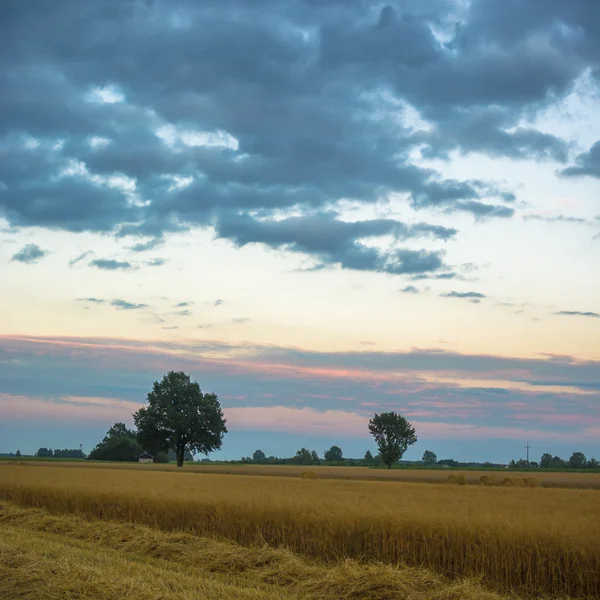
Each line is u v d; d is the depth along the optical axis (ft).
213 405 359.46
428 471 337.93
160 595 39.65
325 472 292.20
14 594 41.63
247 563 54.95
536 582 48.70
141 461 477.36
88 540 69.00
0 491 101.71
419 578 48.16
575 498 91.71
